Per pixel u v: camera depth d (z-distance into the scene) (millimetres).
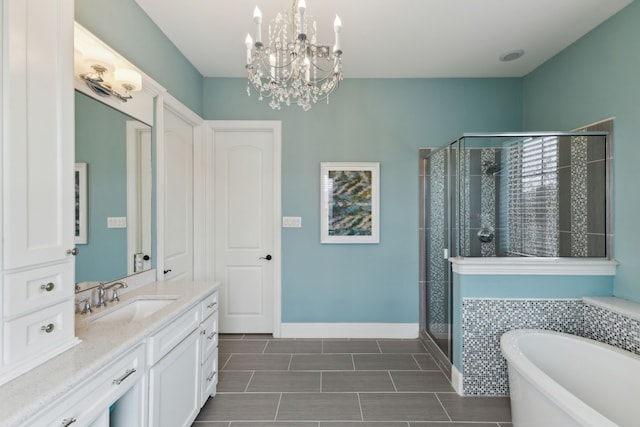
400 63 2877
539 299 2215
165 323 1494
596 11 2127
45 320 1072
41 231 1062
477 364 2230
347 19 2215
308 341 3119
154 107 2266
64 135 1159
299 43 1499
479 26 2307
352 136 3186
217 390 2275
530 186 2346
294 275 3207
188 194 2955
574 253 2303
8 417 777
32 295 1025
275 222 3188
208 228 3180
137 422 1309
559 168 2322
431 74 3102
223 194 3279
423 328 3195
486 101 3172
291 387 2318
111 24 1798
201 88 3121
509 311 2223
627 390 1715
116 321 1562
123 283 1833
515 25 2295
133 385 1291
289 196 3191
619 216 2152
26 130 1009
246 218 3285
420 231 3195
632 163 2062
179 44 2553
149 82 2117
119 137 1871
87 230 1619
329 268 3205
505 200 2350
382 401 2154
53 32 1115
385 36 2439
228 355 2818
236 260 3291
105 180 1757
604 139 2227
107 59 1630
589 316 2150
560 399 1315
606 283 2205
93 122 1659
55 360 1071
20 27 986
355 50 2650
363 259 3201
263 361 2711
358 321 3211
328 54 1669
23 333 991
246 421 1942
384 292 3207
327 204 3174
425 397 2205
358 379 2432
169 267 2594
